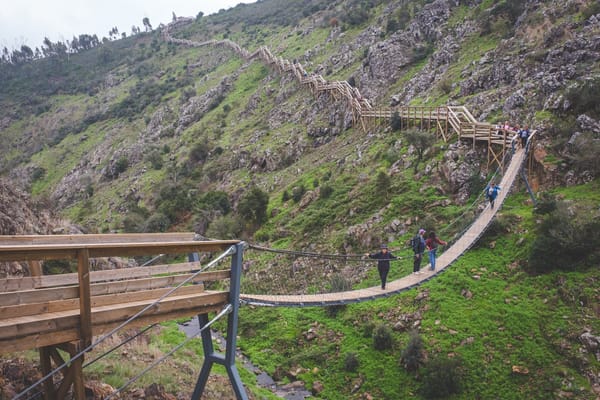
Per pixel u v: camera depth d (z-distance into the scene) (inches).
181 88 5078.7
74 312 300.4
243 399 390.0
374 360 1016.9
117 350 649.0
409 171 1556.3
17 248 258.8
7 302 274.5
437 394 885.2
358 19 3599.9
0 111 6402.6
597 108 1269.7
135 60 7160.4
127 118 4854.8
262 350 1162.0
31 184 4340.6
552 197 1181.1
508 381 864.9
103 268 939.3
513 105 1498.5
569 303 939.3
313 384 1003.9
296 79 3191.4
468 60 2076.8
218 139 3132.4
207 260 1733.5
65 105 6195.9
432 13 2645.2
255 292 1411.2
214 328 1282.0
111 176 3636.8
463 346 949.2
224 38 6358.3
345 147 2092.8
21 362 449.7
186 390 577.0
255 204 1882.4
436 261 875.4
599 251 991.0
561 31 1647.4
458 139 1488.7
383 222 1398.9
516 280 1047.0
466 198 1320.1
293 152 2381.9
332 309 1224.8
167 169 2987.2
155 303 339.3
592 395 789.2
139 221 2311.8
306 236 1569.9
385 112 1985.7
